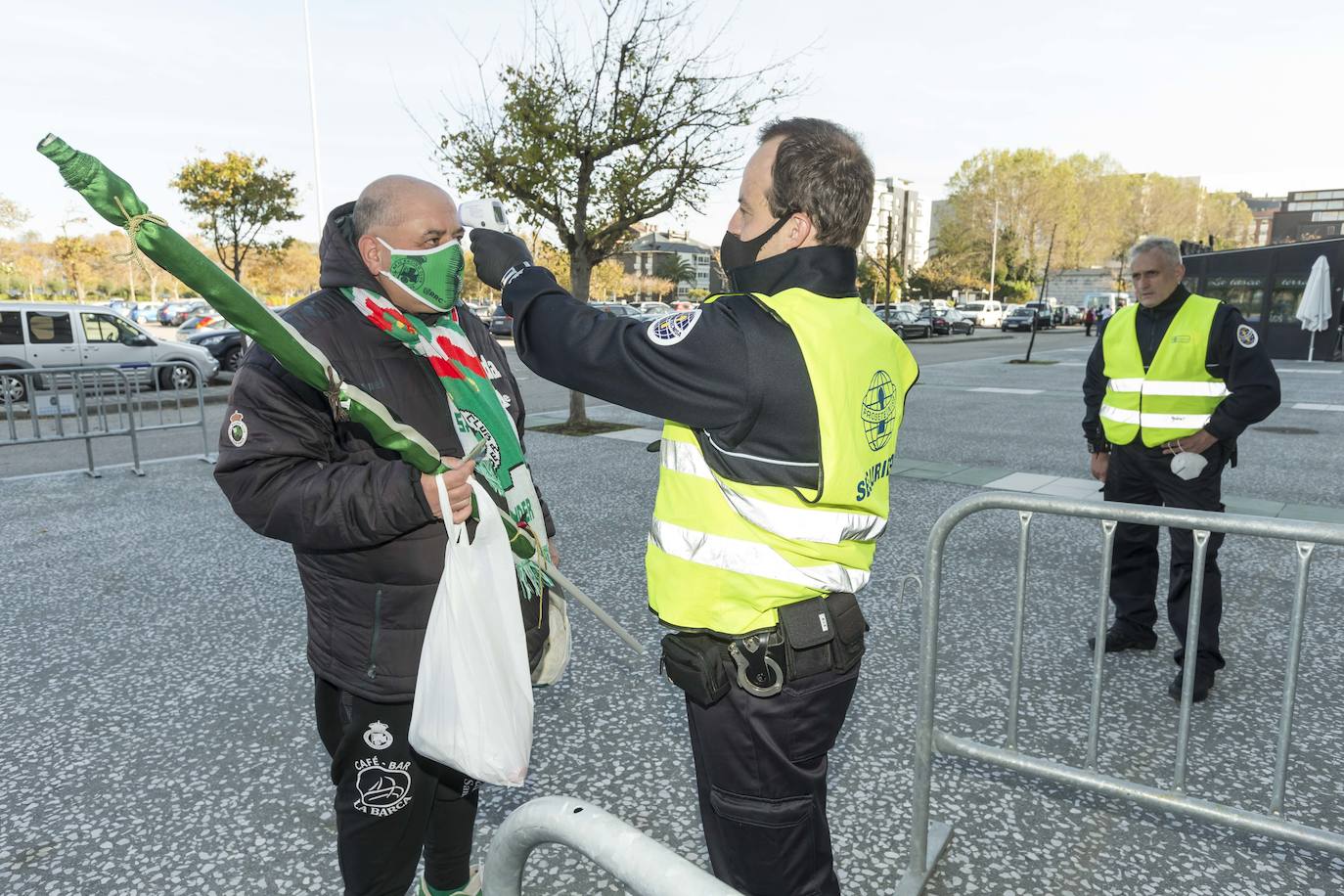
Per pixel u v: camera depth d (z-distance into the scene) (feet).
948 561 15.21
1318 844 5.88
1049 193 222.07
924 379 55.36
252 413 4.80
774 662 4.39
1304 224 312.71
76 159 3.24
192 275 3.51
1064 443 28.99
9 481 22.93
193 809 7.87
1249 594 13.55
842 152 4.33
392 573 5.07
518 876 2.94
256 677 10.68
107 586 14.15
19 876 6.92
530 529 5.60
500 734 4.74
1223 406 9.82
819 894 4.89
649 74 29.25
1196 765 8.57
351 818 5.41
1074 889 6.81
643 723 9.46
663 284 272.51
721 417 4.15
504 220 5.09
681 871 2.39
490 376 5.86
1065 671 10.76
